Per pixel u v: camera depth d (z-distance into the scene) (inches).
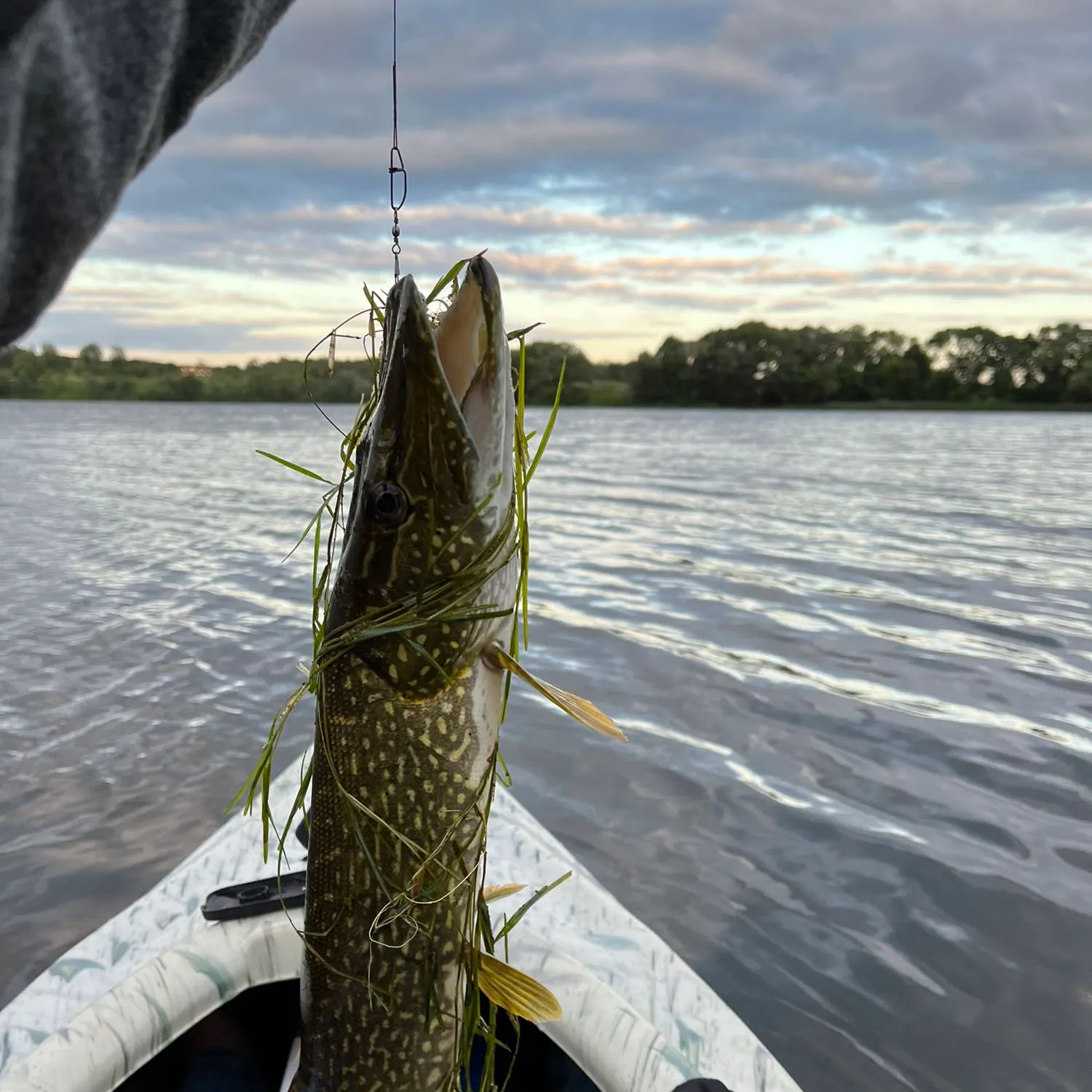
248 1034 20.7
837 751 55.6
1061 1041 32.7
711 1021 23.0
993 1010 34.1
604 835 45.9
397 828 15.3
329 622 15.5
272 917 21.6
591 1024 19.5
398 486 14.9
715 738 57.6
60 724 60.5
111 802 50.3
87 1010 18.7
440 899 15.4
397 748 15.2
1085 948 37.3
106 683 68.0
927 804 49.0
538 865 29.8
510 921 16.3
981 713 61.6
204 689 67.0
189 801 50.6
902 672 70.3
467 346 15.0
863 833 46.0
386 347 15.3
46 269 10.3
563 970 20.7
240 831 30.7
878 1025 33.5
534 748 56.1
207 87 11.8
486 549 15.0
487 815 15.9
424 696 15.2
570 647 76.4
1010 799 49.4
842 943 37.9
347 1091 15.6
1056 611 88.7
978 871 42.6
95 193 10.4
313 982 15.7
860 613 87.9
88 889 42.7
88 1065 17.7
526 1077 20.8
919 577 103.8
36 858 45.1
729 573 105.9
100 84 10.5
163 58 10.9
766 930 38.6
